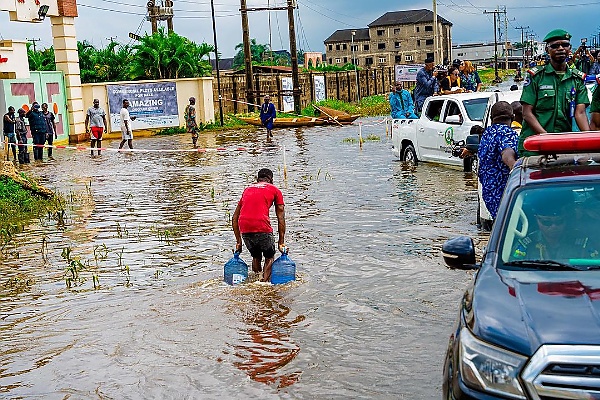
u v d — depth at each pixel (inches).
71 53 1223.5
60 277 341.7
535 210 173.6
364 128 1296.8
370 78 2460.6
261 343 242.2
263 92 1711.4
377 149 868.0
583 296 141.5
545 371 123.9
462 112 602.2
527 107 277.3
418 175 613.6
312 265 339.9
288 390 203.9
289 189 579.8
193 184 645.9
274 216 463.5
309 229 419.8
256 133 1317.7
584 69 815.7
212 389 207.2
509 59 5231.3
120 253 382.9
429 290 290.2
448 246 180.5
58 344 250.5
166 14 1721.2
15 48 992.2
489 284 153.2
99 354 239.0
